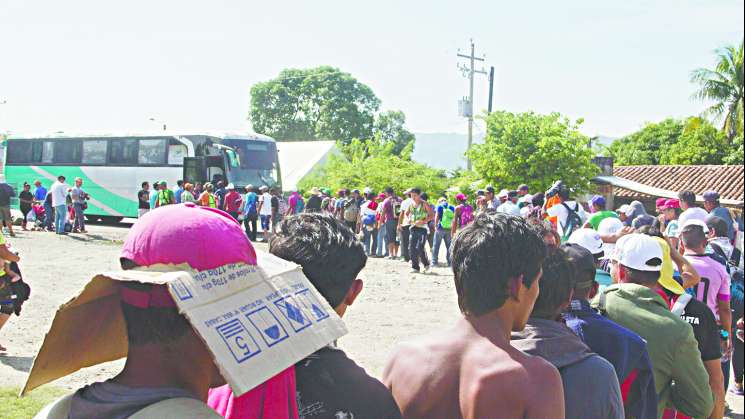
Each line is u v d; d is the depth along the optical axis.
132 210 27.28
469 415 2.00
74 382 6.23
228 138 25.14
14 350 7.43
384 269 15.04
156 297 1.41
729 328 5.66
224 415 1.77
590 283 2.93
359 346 8.15
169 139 26.27
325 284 2.09
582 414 2.31
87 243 19.25
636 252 3.37
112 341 1.62
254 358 1.33
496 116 27.25
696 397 3.13
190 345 1.45
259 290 1.48
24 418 5.09
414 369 2.14
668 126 46.53
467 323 2.17
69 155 28.91
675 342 3.09
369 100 70.88
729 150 40.47
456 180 30.08
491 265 2.11
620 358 2.74
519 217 2.25
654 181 32.25
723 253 6.52
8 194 19.75
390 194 17.14
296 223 2.18
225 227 1.49
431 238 17.09
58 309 1.43
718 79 34.41
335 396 1.92
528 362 2.04
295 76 71.19
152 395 1.40
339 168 30.77
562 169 25.84
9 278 6.96
